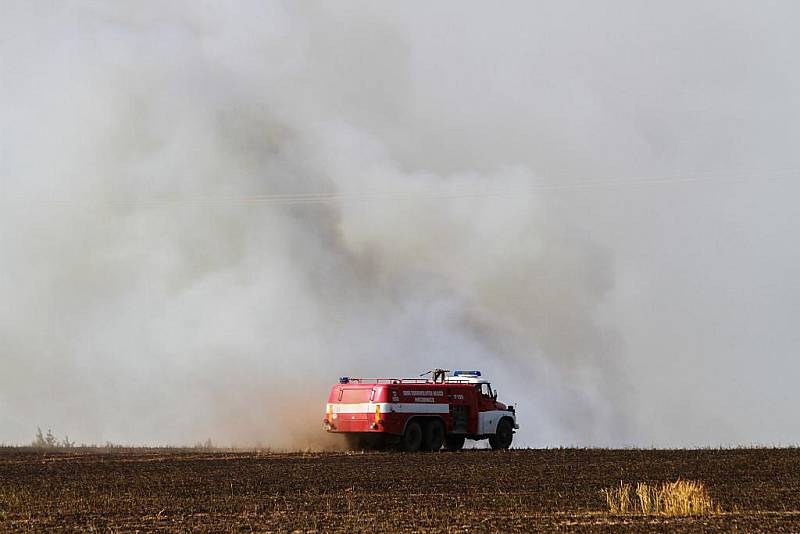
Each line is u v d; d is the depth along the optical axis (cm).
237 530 6950
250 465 11600
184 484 9556
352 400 13950
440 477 10112
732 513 7681
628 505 8006
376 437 14112
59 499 8494
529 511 7775
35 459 12750
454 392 14288
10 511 7844
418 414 13900
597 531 6856
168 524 7244
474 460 12156
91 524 7244
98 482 9769
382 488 9212
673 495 7950
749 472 10531
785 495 8631
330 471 10762
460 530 6938
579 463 11681
